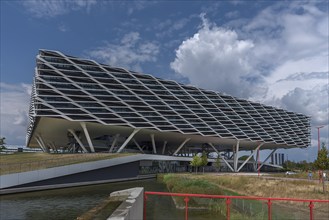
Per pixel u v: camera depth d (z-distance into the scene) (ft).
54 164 171.63
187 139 367.45
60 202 104.53
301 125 460.55
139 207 31.07
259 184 138.10
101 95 278.05
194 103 349.82
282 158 539.29
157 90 319.47
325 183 146.82
